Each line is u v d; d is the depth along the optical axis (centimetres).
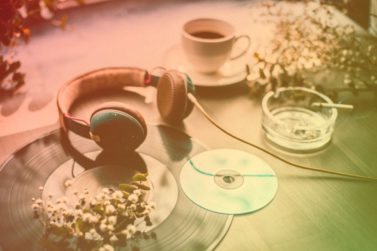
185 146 102
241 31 128
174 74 102
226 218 92
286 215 93
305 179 98
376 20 127
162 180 97
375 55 120
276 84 115
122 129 96
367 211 94
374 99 112
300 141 103
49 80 114
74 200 94
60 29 126
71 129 100
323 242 90
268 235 91
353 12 132
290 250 89
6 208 92
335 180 98
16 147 101
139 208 92
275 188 96
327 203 95
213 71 115
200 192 95
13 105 109
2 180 96
